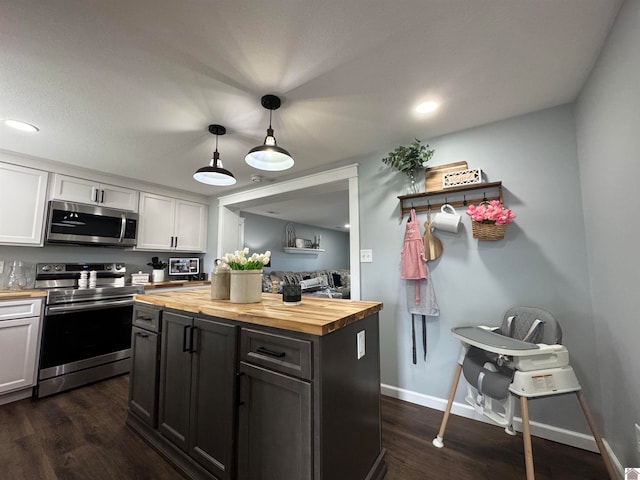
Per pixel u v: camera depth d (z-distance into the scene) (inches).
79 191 116.1
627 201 47.2
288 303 60.4
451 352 83.0
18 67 56.5
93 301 106.7
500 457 63.1
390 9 44.3
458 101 69.8
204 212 166.7
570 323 67.9
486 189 80.0
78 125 80.6
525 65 57.1
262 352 46.9
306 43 51.2
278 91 65.2
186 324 60.0
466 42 51.1
